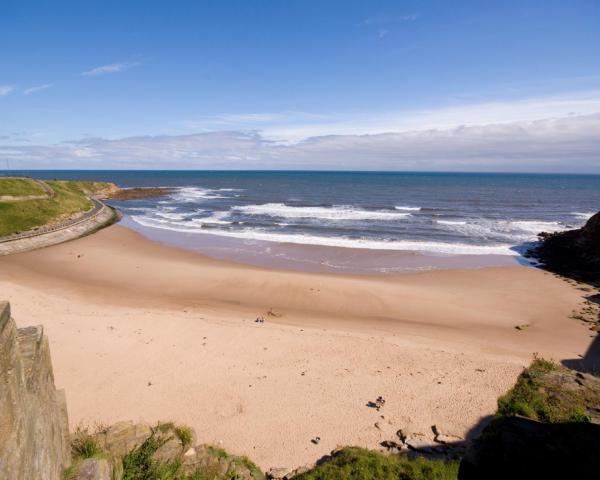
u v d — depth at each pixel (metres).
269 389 14.54
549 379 12.26
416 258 34.12
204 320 20.22
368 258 34.00
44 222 42.62
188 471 9.57
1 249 32.84
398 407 13.59
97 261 31.69
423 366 16.25
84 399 13.55
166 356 16.52
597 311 22.97
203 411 13.27
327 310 22.88
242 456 11.05
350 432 12.43
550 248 36.62
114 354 16.50
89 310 21.27
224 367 15.87
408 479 9.77
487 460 7.38
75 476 6.88
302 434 12.36
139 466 8.97
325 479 9.80
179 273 28.73
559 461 6.80
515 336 19.81
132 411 13.08
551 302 24.45
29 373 5.63
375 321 21.44
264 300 24.09
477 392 14.34
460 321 21.62
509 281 28.50
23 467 4.74
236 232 44.16
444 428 12.45
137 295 24.33
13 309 20.64
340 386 14.79
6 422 4.41
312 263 32.56
